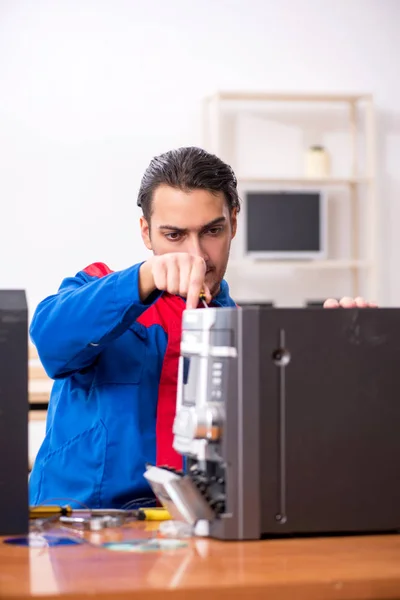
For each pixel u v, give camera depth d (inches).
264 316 49.8
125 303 58.7
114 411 69.1
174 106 226.4
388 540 50.2
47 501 67.5
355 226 240.1
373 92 237.1
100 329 59.8
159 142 225.3
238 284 234.2
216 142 219.0
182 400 53.7
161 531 52.1
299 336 50.5
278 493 50.1
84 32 221.5
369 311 51.9
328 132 238.1
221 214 70.0
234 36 229.8
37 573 41.8
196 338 52.2
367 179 227.9
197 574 41.2
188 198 68.7
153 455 69.0
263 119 235.3
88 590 38.2
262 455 49.8
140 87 224.4
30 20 218.8
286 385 50.3
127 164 223.1
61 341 60.9
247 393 49.4
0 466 51.7
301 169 236.8
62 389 71.9
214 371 50.4
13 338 51.8
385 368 52.1
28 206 218.2
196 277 55.3
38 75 219.1
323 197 231.1
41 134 219.1
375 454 51.8
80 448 68.7
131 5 223.8
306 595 39.6
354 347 51.6
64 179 219.9
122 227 222.4
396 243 240.4
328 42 234.7
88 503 67.5
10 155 217.8
